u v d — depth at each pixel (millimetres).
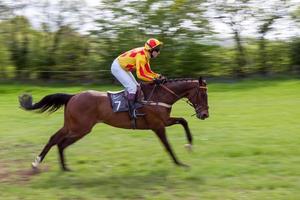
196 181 7512
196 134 11312
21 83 24766
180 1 25031
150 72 8148
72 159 9023
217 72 26078
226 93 20031
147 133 11445
